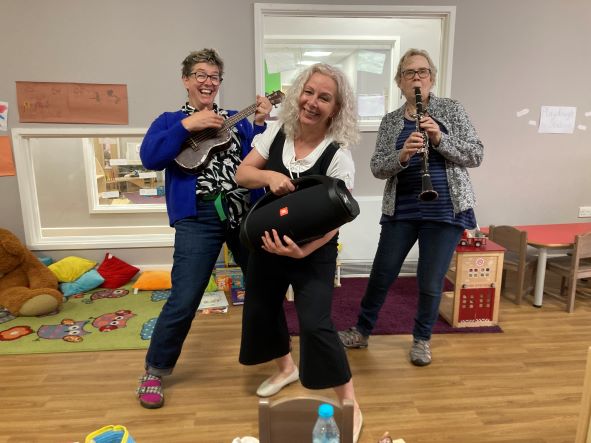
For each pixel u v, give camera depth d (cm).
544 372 193
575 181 331
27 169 298
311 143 140
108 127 295
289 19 338
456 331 232
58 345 215
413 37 350
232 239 179
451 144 178
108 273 295
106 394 176
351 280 318
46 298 247
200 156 169
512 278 317
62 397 174
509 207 331
